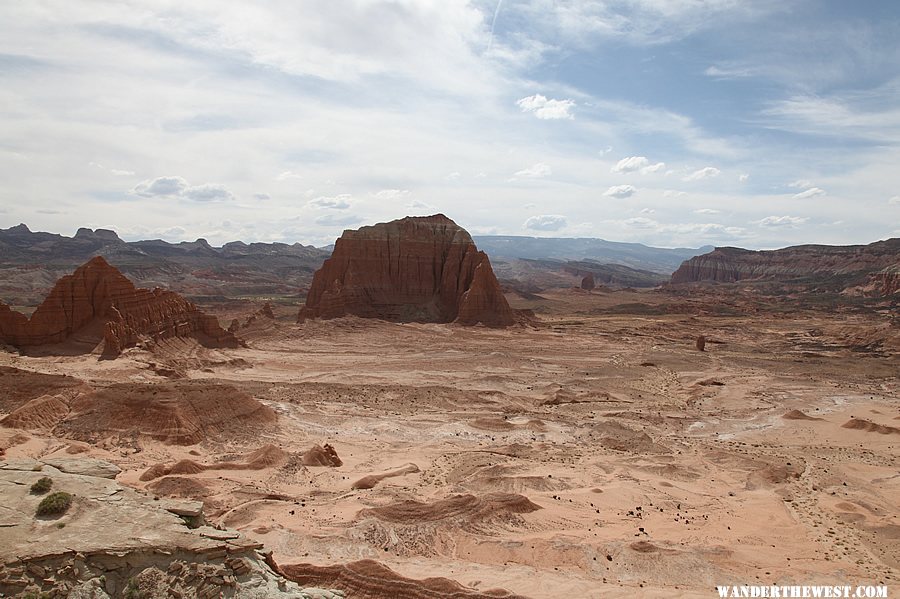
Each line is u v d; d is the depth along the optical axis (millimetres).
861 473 76250
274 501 59094
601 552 50719
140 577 28625
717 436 95188
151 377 106812
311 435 86812
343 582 41594
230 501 58594
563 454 82062
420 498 61719
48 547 29047
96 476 38812
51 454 68062
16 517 32031
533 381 131625
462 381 129875
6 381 84125
